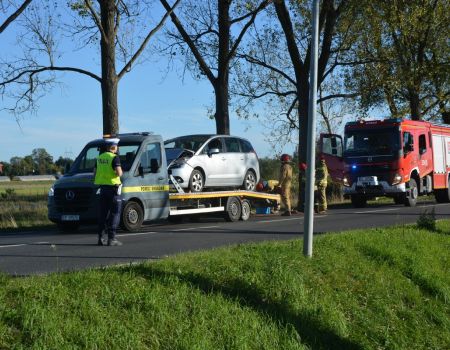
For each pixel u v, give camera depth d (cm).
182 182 1927
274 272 874
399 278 1040
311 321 811
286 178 2295
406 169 2575
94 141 1847
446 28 3481
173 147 2061
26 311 633
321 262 981
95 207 1688
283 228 1695
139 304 707
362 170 2606
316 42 977
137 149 1748
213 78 2644
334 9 2634
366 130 2617
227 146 2155
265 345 727
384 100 3297
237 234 1534
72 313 659
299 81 2683
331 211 2409
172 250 1220
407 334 896
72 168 1803
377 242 1197
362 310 901
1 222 2078
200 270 852
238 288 822
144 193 1728
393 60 3023
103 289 725
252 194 2183
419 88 3481
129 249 1252
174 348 660
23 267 1016
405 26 3014
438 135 2905
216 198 2031
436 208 2456
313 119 986
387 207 2619
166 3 2419
